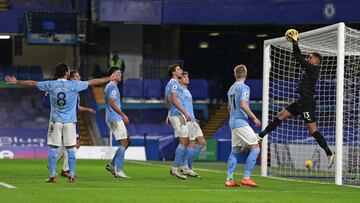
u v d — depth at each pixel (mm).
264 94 57156
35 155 89688
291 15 106500
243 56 131375
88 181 44000
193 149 51594
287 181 49375
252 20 109125
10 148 89188
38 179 45312
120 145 48344
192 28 124875
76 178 47094
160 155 89188
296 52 43125
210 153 90312
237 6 109625
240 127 40750
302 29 115688
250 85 108688
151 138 92188
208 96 113312
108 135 97938
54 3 114188
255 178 52812
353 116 61875
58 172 54312
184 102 51406
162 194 34812
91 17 114562
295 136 72875
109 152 88000
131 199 31859
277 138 71250
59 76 41375
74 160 42438
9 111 108125
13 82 40500
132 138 93500
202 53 131625
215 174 56281
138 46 115062
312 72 43344
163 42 120188
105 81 42094
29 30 107312
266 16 108625
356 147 60594
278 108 73375
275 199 33344
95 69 112688
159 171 58938
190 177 50969
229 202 31406
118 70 47812
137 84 109312
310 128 44406
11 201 30062
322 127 74000
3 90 109625
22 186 38688
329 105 73688
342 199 34156
